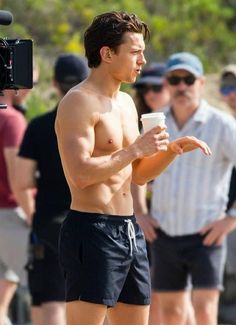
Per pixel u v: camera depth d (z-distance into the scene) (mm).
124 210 9805
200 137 13641
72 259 9734
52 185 13289
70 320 9797
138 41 9711
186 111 13719
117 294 9727
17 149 14398
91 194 9664
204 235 13578
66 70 13688
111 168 9422
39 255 13516
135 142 9492
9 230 14641
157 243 13820
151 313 14695
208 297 13500
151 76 15852
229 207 14945
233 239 15930
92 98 9641
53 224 13234
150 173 10086
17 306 18062
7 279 14727
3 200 14633
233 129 13617
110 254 9641
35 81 15836
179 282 13875
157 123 9555
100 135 9648
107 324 11055
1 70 10031
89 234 9648
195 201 13609
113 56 9672
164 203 13727
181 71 13688
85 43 9797
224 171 13734
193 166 13609
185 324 14188
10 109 14508
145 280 9938
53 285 13508
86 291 9617
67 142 9531
